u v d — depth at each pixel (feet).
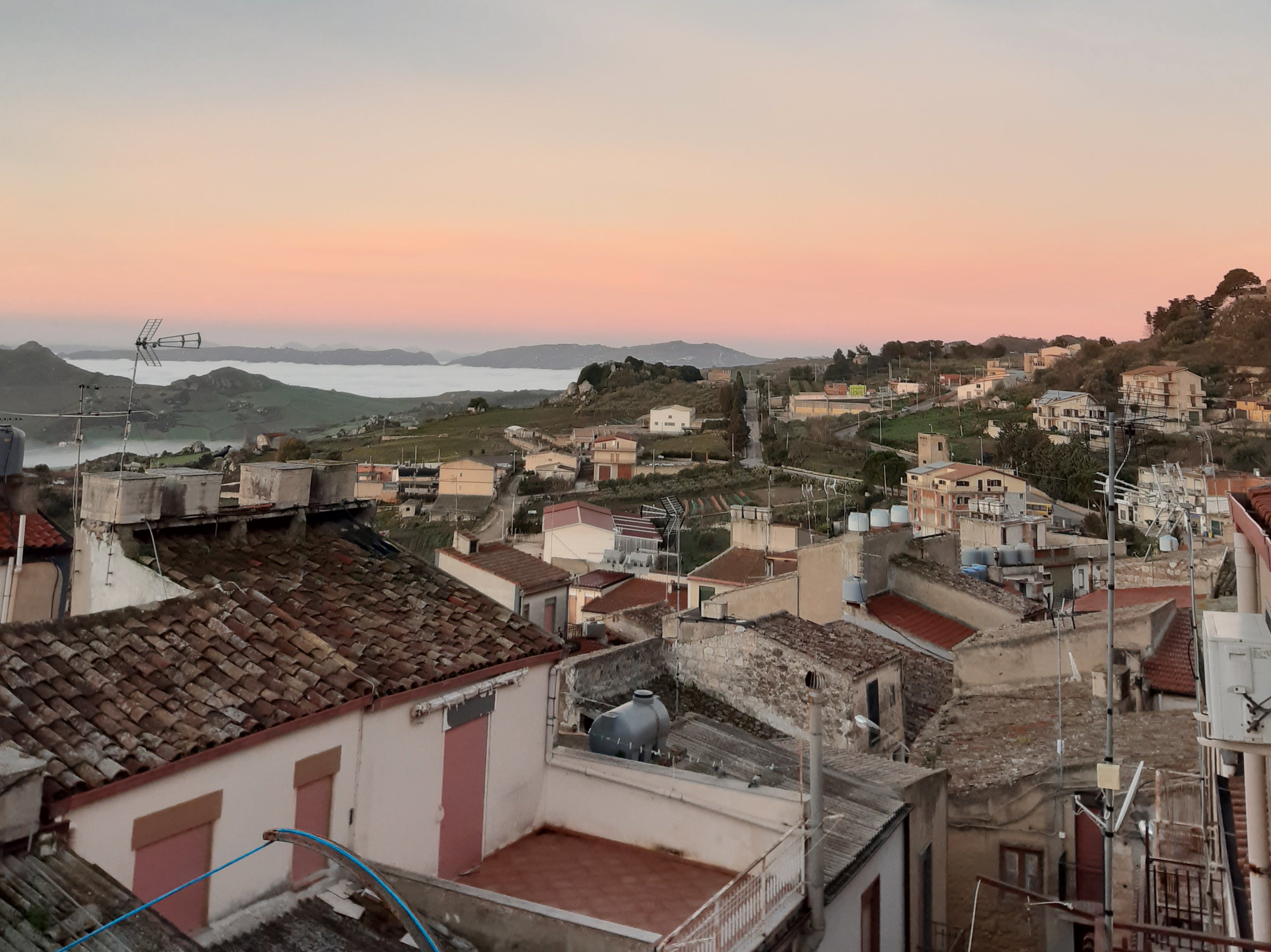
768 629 82.53
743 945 36.47
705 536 342.64
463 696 44.96
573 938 34.76
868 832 49.03
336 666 41.19
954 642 108.68
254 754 35.86
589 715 71.77
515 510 456.86
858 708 76.38
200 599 42.47
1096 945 39.52
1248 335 558.56
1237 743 35.63
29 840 28.32
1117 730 69.56
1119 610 91.35
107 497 46.83
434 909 36.96
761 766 55.88
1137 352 605.73
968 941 61.93
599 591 197.77
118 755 32.22
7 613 52.80
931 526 333.83
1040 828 62.54
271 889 36.45
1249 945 36.45
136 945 26.43
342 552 52.90
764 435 601.62
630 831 49.03
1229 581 104.68
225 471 59.21
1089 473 338.95
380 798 41.34
